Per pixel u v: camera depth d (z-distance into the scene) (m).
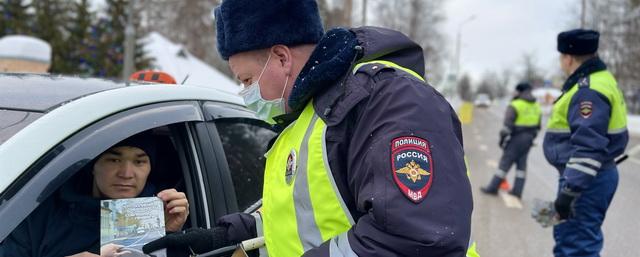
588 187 2.85
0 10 16.98
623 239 5.07
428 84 1.24
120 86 1.72
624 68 31.34
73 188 1.66
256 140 2.37
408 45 1.36
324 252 1.14
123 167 1.69
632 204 6.59
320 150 1.21
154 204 1.53
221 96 2.17
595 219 2.95
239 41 1.33
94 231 1.63
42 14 17.33
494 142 15.17
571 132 2.87
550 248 4.83
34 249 1.50
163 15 37.88
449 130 1.15
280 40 1.31
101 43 17.31
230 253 1.59
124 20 17.92
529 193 7.32
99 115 1.43
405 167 1.07
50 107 1.40
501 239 5.07
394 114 1.13
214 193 1.83
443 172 1.09
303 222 1.23
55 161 1.25
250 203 2.04
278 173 1.35
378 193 1.07
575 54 2.95
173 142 1.86
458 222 1.06
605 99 2.77
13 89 1.61
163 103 1.73
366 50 1.30
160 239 1.50
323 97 1.26
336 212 1.19
